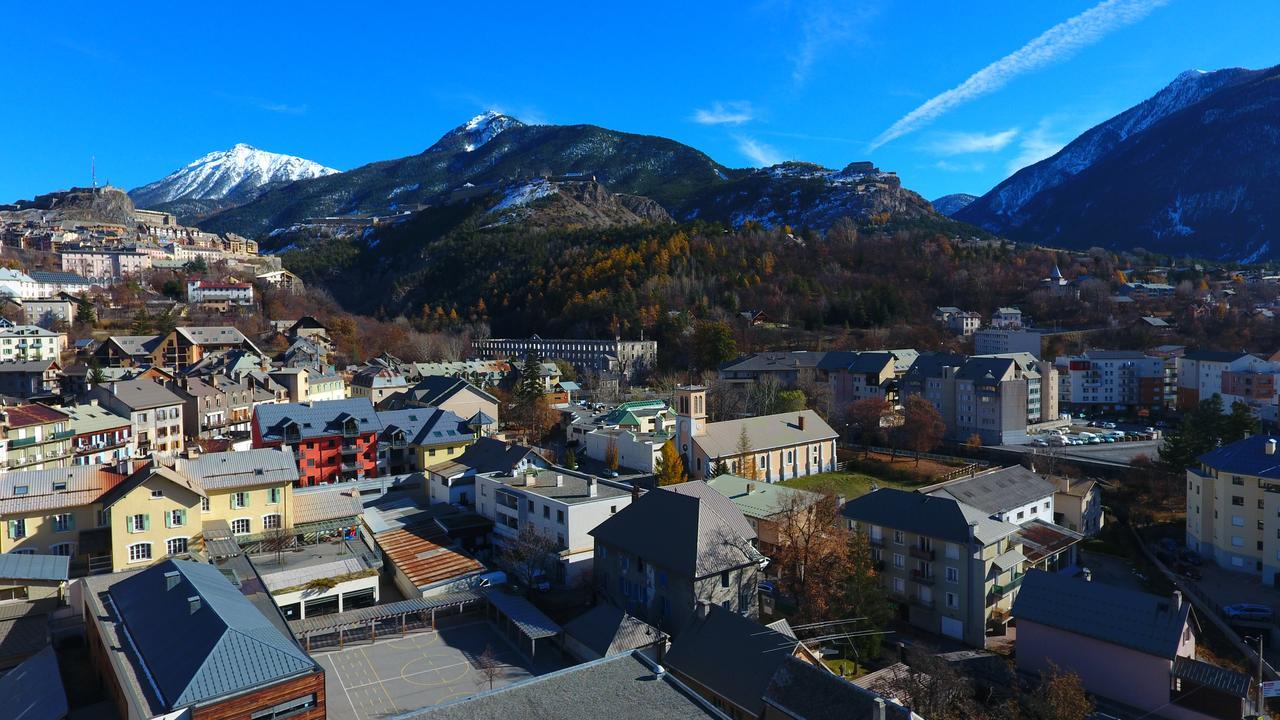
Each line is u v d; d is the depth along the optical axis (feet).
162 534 253.03
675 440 434.71
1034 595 222.48
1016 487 316.81
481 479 333.42
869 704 148.56
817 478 456.04
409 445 408.46
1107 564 325.01
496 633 240.94
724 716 135.64
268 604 205.77
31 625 209.97
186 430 512.63
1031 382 581.94
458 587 258.78
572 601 258.78
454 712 132.05
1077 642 209.87
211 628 159.33
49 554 248.52
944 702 183.21
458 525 318.24
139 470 260.83
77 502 254.27
